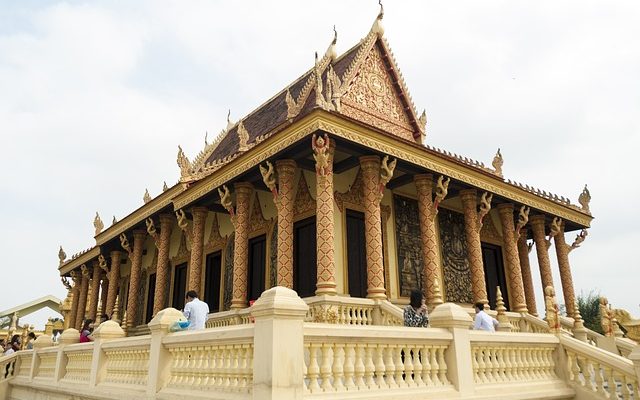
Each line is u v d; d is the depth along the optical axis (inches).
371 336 229.8
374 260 457.1
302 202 562.9
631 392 316.2
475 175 582.9
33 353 526.0
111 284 892.0
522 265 733.9
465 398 260.7
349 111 595.2
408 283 571.8
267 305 194.1
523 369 325.4
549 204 694.5
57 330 1397.6
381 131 472.7
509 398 286.8
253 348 201.9
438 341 264.2
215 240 708.0
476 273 572.7
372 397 215.2
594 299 1212.5
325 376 207.5
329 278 420.5
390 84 671.8
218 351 229.6
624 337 587.8
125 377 321.1
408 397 230.8
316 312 414.6
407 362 246.5
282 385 184.9
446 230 650.8
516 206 668.1
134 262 798.5
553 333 360.5
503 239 662.5
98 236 906.1
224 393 211.3
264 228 608.7
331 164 446.9
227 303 648.4
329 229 431.2
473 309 579.8
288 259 463.8
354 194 552.7
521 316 610.2
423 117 692.1
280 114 719.7
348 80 608.4
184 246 792.9
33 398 484.7
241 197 557.6
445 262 631.2
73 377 410.9
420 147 510.0
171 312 283.9
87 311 1088.8
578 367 343.0
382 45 661.9
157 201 714.2
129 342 316.5
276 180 501.0
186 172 666.2
